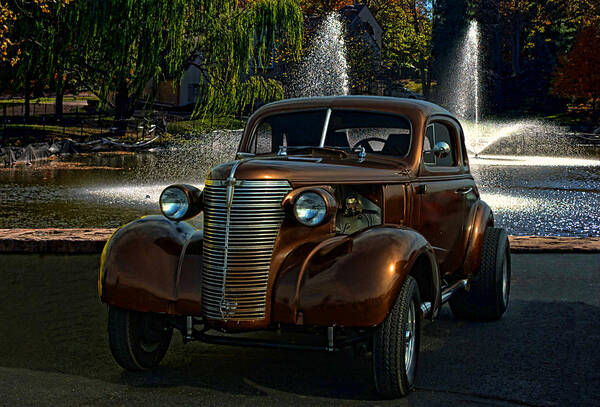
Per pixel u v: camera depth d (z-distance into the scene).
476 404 4.30
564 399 4.39
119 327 4.75
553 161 36.25
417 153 5.39
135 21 36.50
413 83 111.81
